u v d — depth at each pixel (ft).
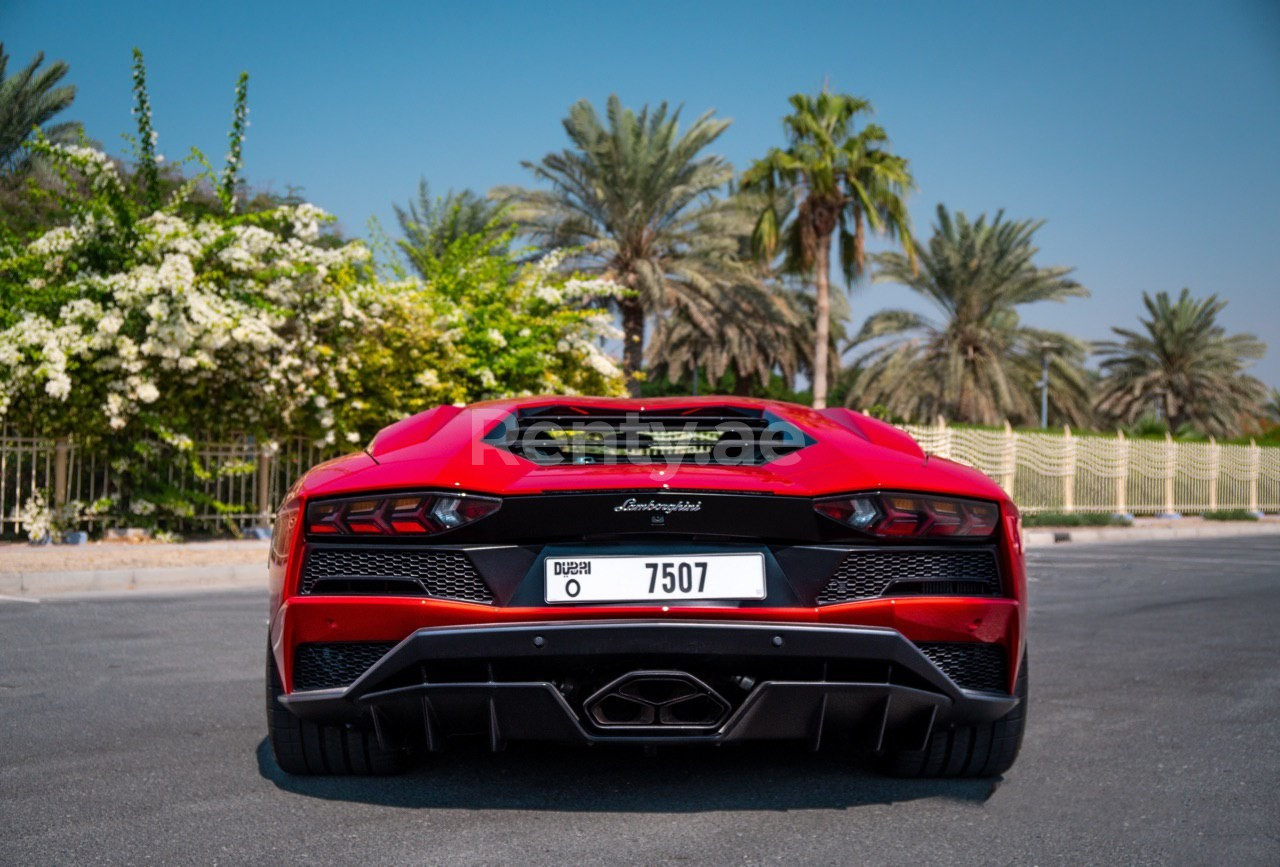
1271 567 37.17
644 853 8.07
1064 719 12.95
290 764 9.89
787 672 8.54
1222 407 133.39
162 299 34.47
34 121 70.38
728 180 78.13
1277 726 12.59
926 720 8.89
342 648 8.77
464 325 47.01
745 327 81.92
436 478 8.66
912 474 9.07
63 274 36.32
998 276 101.81
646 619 8.41
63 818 8.93
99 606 23.93
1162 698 14.24
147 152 37.01
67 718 12.69
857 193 83.71
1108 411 137.08
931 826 8.77
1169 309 132.87
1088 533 56.80
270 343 36.40
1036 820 8.95
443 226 76.64
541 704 8.36
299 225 38.55
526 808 9.16
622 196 76.38
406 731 9.10
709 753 11.00
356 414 41.47
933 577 8.82
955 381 100.37
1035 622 22.20
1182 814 9.17
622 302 78.18
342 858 7.97
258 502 40.83
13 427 36.78
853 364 108.06
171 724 12.39
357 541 8.73
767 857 8.01
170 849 8.17
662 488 8.53
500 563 8.59
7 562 29.78
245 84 37.01
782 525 8.59
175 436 36.55
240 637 19.22
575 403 11.09
